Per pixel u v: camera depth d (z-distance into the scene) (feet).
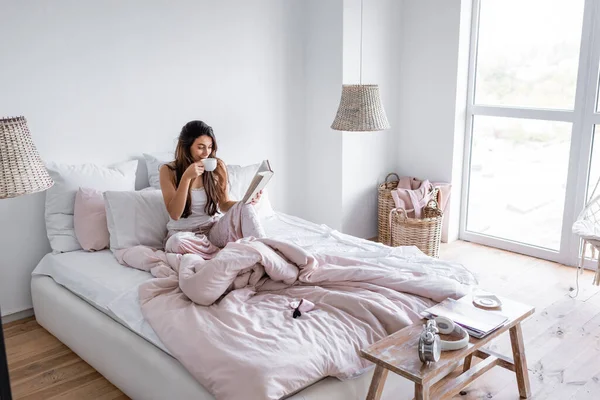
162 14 11.60
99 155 11.24
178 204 10.18
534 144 13.61
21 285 10.78
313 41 14.02
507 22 13.61
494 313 7.59
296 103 14.40
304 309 8.03
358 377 7.27
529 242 14.12
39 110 10.36
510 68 13.75
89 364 9.24
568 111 12.84
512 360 8.73
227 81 12.91
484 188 14.75
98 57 10.91
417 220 12.90
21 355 9.54
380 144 15.03
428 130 14.82
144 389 7.78
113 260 10.02
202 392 6.86
